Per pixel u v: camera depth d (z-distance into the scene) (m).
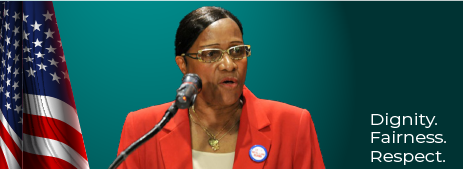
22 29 2.35
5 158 2.38
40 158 2.38
